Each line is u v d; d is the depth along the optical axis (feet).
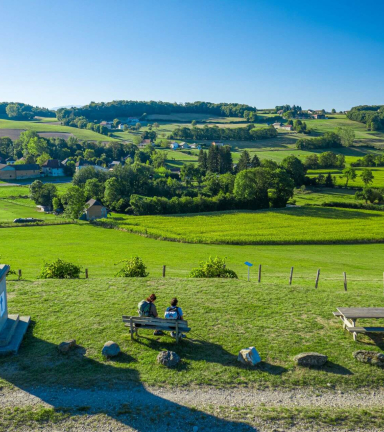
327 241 198.59
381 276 121.08
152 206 304.71
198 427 36.09
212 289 72.38
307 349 49.70
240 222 261.03
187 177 480.64
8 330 49.60
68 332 52.95
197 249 179.52
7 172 515.91
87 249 176.76
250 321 57.77
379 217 278.26
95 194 364.58
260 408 38.93
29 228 236.02
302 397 40.83
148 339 51.52
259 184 332.19
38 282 75.92
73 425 35.86
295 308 63.16
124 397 39.86
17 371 43.47
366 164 553.23
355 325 56.65
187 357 47.50
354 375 44.57
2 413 36.99
